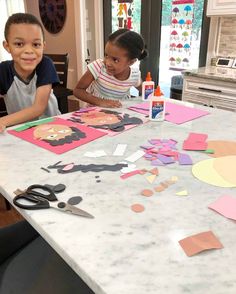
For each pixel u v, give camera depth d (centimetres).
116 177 77
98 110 136
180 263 49
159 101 118
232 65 271
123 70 158
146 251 52
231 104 229
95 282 46
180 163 85
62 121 120
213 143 98
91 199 67
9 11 496
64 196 69
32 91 139
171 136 105
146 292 44
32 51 117
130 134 107
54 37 464
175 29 323
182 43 322
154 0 328
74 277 83
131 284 45
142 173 79
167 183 74
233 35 274
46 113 142
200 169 81
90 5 398
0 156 89
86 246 53
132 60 150
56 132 107
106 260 50
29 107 129
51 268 87
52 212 63
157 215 62
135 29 359
